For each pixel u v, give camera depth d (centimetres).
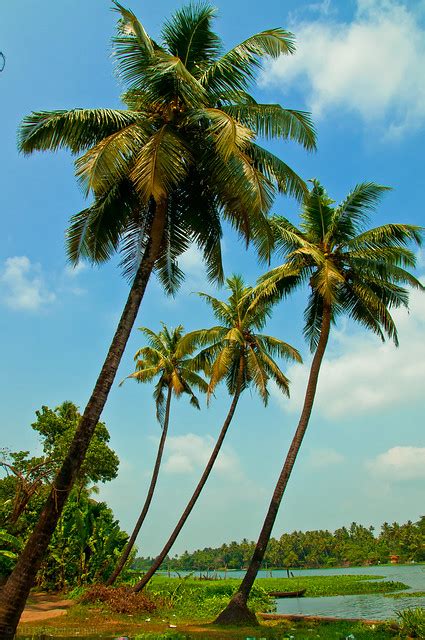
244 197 1170
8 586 862
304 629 1648
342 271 2119
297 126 1294
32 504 2770
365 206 2097
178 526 2469
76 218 1357
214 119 1145
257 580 6569
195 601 2658
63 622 1878
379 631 1533
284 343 2550
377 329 2184
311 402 1938
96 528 3119
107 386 1027
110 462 4072
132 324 1105
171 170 1105
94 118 1203
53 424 4044
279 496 1858
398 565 13175
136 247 1404
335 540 15975
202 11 1340
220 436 2477
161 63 1141
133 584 3105
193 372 3061
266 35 1269
